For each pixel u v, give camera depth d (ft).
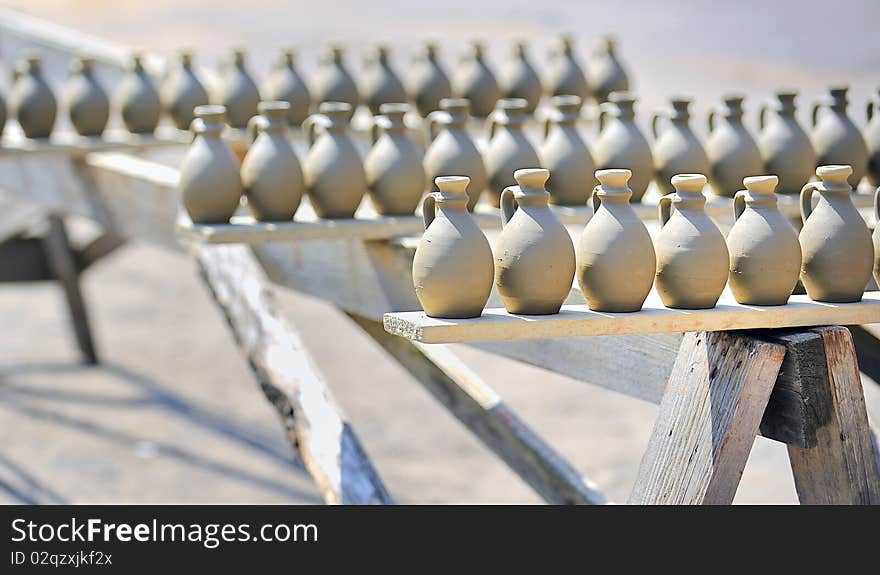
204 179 20.33
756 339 15.29
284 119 21.07
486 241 15.46
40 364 47.11
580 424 39.06
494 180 21.68
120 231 29.04
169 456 37.22
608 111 22.89
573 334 15.12
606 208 15.64
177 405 42.19
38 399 42.86
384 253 21.47
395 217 21.27
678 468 15.74
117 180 28.78
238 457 37.11
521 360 19.79
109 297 57.57
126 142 29.48
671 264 15.51
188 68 30.19
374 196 21.44
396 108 21.56
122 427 39.93
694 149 22.24
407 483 34.42
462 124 21.79
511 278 15.38
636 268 15.30
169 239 27.09
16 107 29.89
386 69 30.68
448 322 15.01
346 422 19.97
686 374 15.93
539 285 15.26
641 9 101.19
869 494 15.65
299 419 20.36
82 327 46.60
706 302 15.55
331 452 19.54
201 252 24.43
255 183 20.59
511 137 21.76
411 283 20.90
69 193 30.91
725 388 15.29
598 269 15.38
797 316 15.53
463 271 15.15
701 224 15.58
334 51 30.63
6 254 44.96
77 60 30.32
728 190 22.40
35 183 32.50
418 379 24.52
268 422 40.50
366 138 29.60
